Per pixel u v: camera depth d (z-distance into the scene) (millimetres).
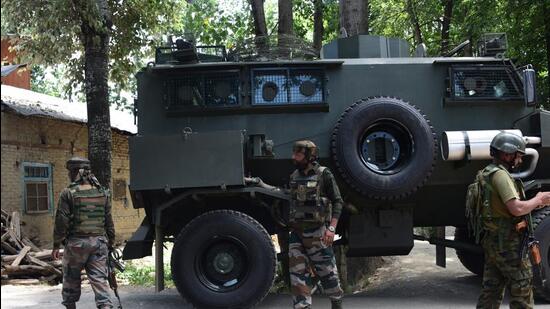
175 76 7133
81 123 16891
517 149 4867
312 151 5559
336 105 7215
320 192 5492
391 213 7324
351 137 6883
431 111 7309
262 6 11859
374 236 7328
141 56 15664
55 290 9477
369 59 7391
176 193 7008
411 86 7305
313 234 5457
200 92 7109
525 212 4629
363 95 7246
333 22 20422
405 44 8078
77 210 5773
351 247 7332
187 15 18781
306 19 21750
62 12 11242
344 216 7480
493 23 13492
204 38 18906
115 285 6168
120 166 20859
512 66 7395
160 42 15539
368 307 7086
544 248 6871
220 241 6824
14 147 14977
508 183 4715
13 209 14844
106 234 6047
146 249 7465
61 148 17000
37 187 15898
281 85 7160
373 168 6949
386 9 19562
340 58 7887
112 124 19016
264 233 6730
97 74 10938
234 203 7375
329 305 7234
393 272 9547
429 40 20141
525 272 4723
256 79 7152
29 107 15242
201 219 6789
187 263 6742
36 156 15844
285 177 7320
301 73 7188
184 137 6844
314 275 5691
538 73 13859
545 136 7184
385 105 6891
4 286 10266
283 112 7184
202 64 7078
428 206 7609
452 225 8156
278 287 8391
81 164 5914
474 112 7352
